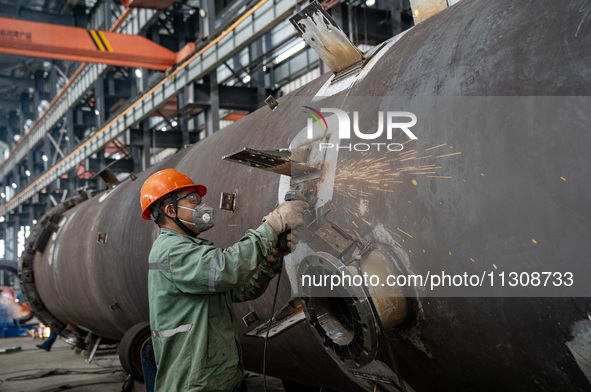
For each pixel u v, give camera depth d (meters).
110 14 20.97
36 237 7.51
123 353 4.14
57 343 11.54
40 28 13.41
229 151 3.00
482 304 1.41
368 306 1.53
